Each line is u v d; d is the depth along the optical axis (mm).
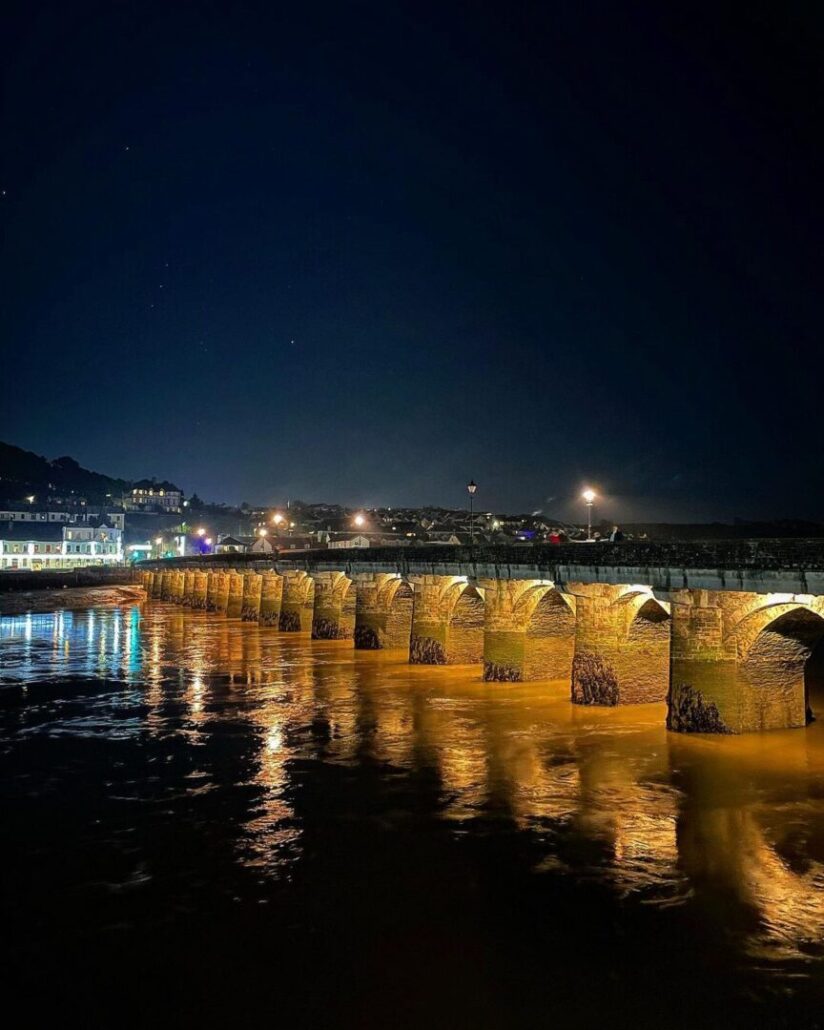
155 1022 13938
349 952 15773
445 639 48250
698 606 29094
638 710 33500
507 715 33750
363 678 44312
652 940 15898
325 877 18812
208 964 15508
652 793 23672
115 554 194000
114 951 16016
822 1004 13875
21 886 18734
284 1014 14031
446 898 17719
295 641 63938
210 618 91312
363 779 25844
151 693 41844
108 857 20172
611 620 34188
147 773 27094
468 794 24156
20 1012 14289
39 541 181250
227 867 19453
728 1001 14023
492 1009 14000
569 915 16906
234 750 29797
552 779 25219
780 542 25953
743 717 29000
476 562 42469
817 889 17750
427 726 32375
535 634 41250
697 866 18953
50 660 55469
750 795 23312
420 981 14812
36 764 28422
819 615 25656
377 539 127750
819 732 29203
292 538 155375
